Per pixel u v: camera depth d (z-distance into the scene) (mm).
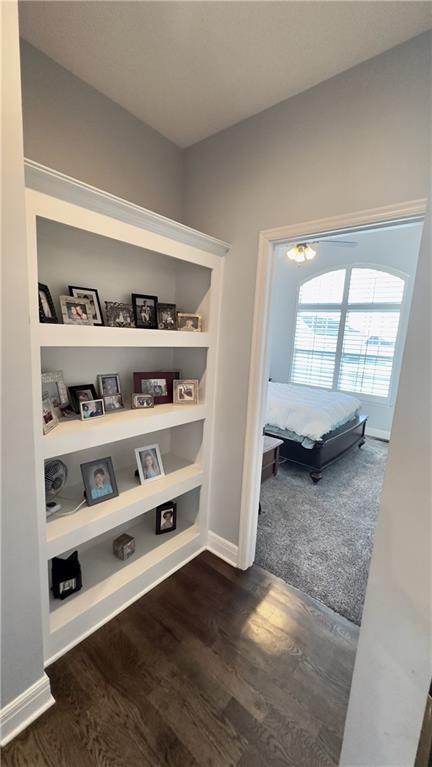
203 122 1992
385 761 835
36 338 1310
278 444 3588
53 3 1277
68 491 1887
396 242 5047
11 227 1086
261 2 1246
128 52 1508
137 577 1922
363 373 5539
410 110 1394
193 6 1275
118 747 1240
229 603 1943
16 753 1215
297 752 1251
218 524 2355
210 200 2156
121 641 1667
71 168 1714
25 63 1496
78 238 1780
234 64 1547
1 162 1036
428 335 738
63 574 1711
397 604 798
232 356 2131
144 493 1944
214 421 2285
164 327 2092
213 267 2062
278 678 1525
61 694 1409
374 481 3752
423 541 737
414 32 1340
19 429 1176
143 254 2123
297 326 6230
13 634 1232
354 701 946
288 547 2510
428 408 734
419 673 742
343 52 1450
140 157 2021
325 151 1641
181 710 1372
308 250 4145
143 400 2035
